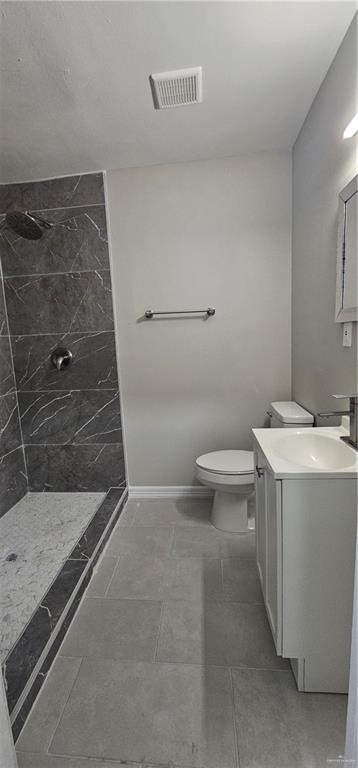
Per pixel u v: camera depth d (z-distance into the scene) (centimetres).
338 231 133
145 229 221
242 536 199
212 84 146
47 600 147
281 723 104
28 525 208
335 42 128
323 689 112
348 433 132
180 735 102
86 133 175
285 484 102
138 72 137
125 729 104
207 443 240
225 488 193
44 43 121
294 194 203
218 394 234
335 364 147
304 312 189
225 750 98
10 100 147
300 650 110
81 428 243
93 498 239
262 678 118
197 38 123
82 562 172
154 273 225
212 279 222
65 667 124
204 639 133
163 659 126
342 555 104
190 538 199
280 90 152
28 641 126
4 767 72
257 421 234
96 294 227
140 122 169
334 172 140
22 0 106
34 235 210
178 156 205
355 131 117
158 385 237
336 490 101
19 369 240
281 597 107
